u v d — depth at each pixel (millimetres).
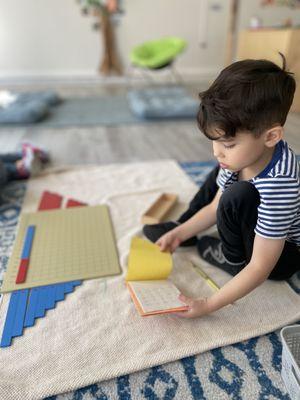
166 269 882
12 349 708
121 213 1213
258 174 683
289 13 4098
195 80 4355
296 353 662
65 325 766
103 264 955
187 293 858
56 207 1257
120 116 2643
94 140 2086
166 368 681
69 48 4141
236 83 577
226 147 623
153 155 1824
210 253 951
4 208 1257
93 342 724
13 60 4129
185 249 1027
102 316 789
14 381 643
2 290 864
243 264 849
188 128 2342
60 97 3338
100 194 1359
